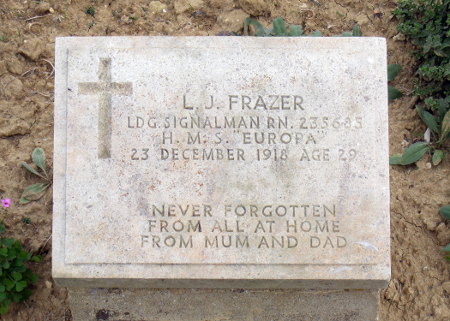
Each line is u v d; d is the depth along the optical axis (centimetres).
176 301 108
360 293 108
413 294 116
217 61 107
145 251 105
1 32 128
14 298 114
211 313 108
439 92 125
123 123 106
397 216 121
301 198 105
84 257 105
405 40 128
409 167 123
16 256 113
